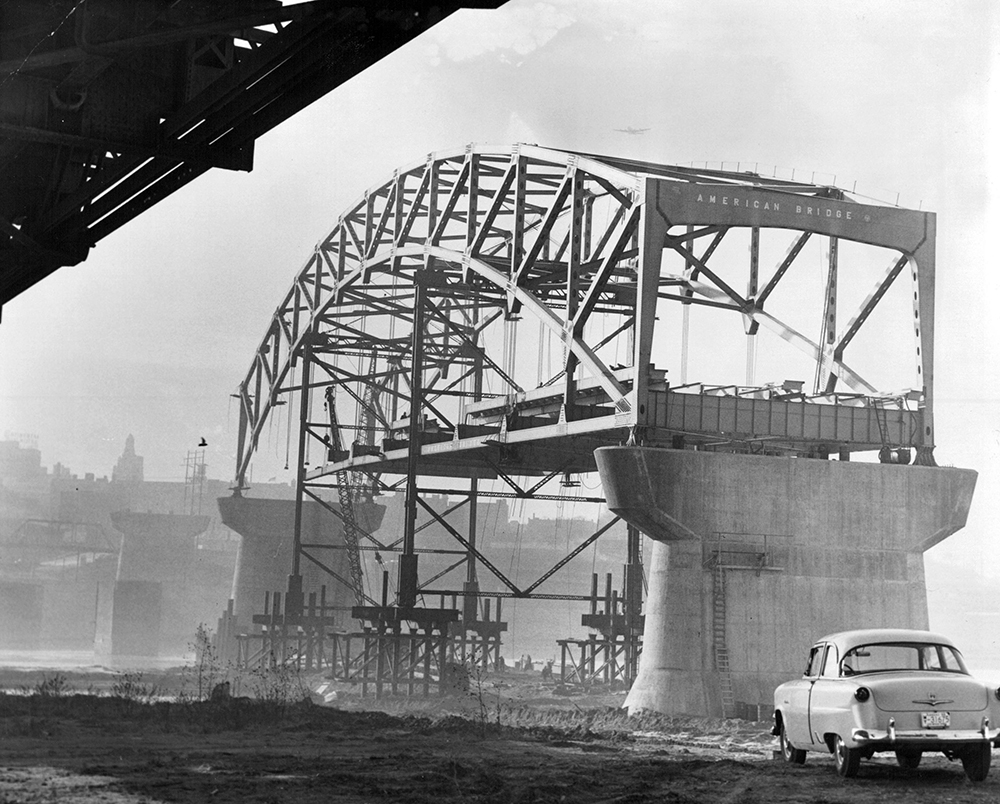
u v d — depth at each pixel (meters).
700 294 77.81
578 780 19.33
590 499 80.50
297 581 103.88
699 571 57.00
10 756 20.39
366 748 24.58
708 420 58.94
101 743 23.81
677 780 19.58
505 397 76.62
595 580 92.19
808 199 62.47
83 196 28.23
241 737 26.41
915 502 60.00
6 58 23.70
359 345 105.19
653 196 59.59
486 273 74.50
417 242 84.81
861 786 18.44
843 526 58.91
